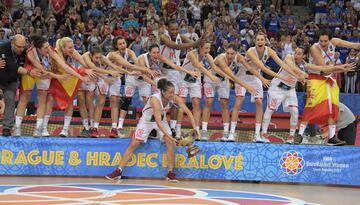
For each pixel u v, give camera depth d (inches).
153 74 452.1
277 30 903.7
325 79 462.3
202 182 460.1
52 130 526.9
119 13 902.4
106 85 473.1
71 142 463.2
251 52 455.5
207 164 467.5
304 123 472.1
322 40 446.0
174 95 435.8
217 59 460.8
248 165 467.2
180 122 480.4
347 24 928.9
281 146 467.2
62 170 462.9
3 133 455.5
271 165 467.2
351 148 467.5
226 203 360.5
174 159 465.7
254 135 501.7
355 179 466.9
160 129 436.1
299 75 449.4
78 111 586.2
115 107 480.4
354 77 780.0
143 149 465.7
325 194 422.9
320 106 460.8
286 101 468.4
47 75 436.8
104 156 465.7
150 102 443.2
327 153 468.1
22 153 459.2
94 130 477.1
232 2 950.4
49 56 452.8
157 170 466.0
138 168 465.4
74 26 875.4
